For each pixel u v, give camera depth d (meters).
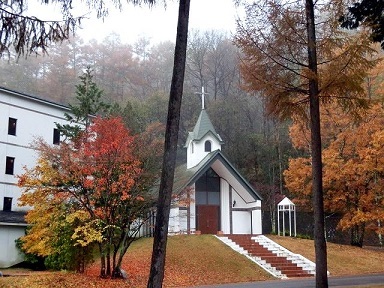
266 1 11.71
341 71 11.12
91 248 20.34
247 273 22.33
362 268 25.02
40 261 26.88
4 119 31.95
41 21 6.95
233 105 50.66
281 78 11.88
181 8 9.73
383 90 27.39
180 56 9.58
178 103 9.45
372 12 11.47
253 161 46.19
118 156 18.28
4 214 29.42
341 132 31.11
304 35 11.72
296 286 18.02
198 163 34.84
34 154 33.44
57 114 35.91
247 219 34.84
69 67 49.16
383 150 28.81
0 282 16.22
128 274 20.09
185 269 22.05
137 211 19.55
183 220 31.94
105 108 28.44
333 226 39.91
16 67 45.91
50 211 19.92
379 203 30.94
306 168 32.31
